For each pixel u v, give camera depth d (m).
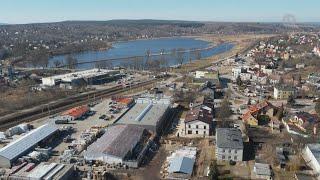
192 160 105.38
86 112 155.25
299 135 125.75
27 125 136.25
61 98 187.25
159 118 137.00
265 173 97.06
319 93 190.88
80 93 199.62
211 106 157.12
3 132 129.62
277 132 131.38
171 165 101.50
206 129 130.25
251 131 132.00
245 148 116.19
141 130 125.56
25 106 169.38
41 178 91.62
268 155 110.88
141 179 96.38
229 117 150.88
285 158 108.56
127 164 103.75
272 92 198.75
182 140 125.00
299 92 190.38
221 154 107.75
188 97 179.38
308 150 109.69
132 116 139.62
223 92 197.75
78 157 106.94
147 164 105.88
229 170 101.25
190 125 131.25
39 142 117.94
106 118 148.00
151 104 159.00
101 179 96.00
